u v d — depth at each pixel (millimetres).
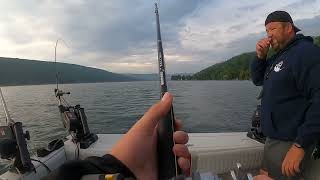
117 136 3697
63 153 3207
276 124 2795
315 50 2631
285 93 2740
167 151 670
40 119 16266
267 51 3137
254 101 22047
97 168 571
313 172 2623
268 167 2922
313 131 2422
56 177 500
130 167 638
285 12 2902
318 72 2533
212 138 3691
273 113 2812
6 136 2406
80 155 3189
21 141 2424
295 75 2652
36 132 12195
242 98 24797
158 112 704
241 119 13789
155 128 694
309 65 2572
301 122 2666
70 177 512
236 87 44344
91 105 21062
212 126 12297
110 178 481
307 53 2613
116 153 652
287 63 2736
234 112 15992
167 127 687
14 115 18031
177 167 664
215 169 3268
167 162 664
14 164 2416
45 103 26719
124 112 16594
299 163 2482
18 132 2420
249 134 3740
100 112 16922
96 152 3168
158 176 662
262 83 3379
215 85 51781
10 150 2363
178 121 741
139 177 637
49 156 2986
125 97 28328
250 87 44156
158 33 878
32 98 34031
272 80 2840
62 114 3369
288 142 2742
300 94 2689
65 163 528
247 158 3346
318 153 2619
